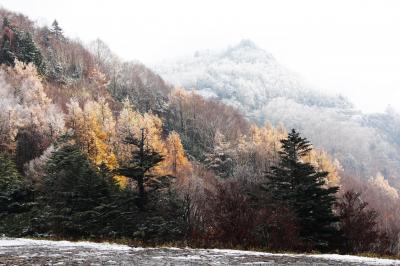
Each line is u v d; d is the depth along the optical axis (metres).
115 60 179.00
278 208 22.98
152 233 24.11
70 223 25.55
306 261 11.50
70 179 29.66
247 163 106.50
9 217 29.05
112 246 14.45
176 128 148.25
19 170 62.06
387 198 142.25
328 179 103.75
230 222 21.25
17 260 9.27
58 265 8.62
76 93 125.50
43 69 135.25
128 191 27.83
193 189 44.06
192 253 12.57
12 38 133.38
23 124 74.69
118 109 133.12
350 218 25.84
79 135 79.56
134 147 79.88
